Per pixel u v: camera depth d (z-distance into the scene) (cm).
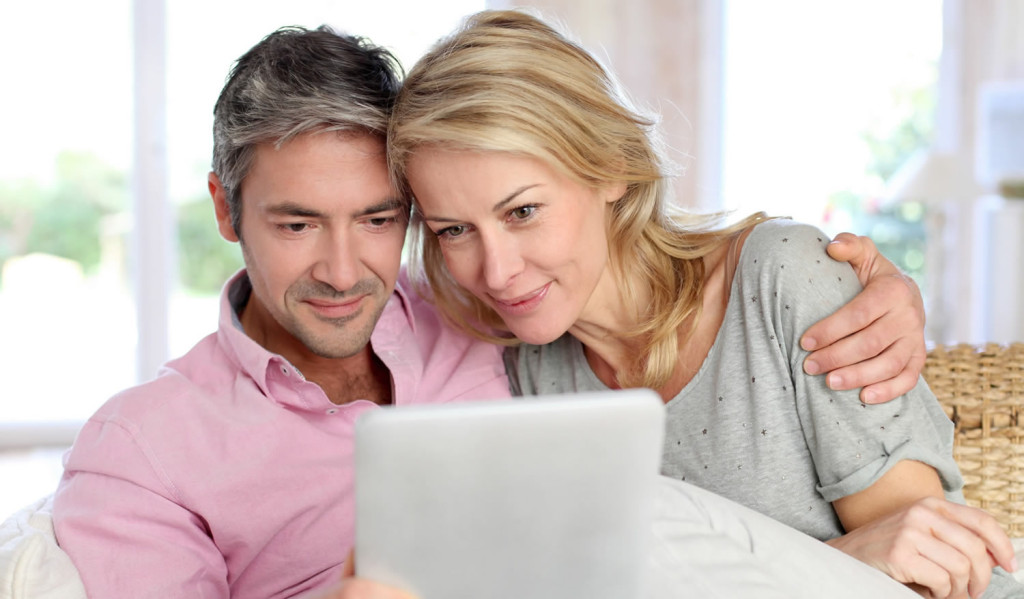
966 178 383
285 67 108
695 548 86
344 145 108
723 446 119
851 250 112
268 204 109
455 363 134
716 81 445
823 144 446
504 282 109
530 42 110
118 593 105
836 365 106
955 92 428
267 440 117
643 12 441
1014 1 420
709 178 448
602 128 112
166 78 405
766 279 114
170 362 127
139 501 109
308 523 119
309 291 113
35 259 418
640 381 125
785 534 90
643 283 125
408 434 58
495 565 62
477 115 103
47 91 412
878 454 108
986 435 131
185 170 413
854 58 441
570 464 61
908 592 89
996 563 98
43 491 331
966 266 425
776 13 444
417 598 61
